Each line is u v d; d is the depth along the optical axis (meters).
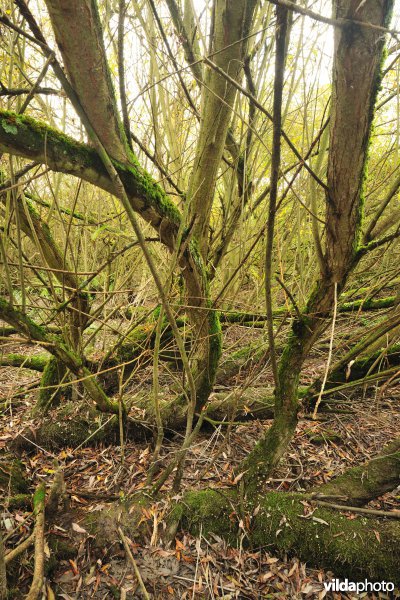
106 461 2.51
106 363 3.03
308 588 1.75
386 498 2.24
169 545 1.91
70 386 2.97
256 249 3.12
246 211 2.67
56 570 1.78
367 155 1.34
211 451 2.58
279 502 2.01
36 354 4.01
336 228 1.51
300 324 1.86
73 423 2.67
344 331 3.54
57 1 0.88
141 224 2.85
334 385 2.77
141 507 2.03
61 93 1.18
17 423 2.78
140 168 1.46
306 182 2.41
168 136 2.58
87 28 0.95
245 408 2.71
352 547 1.80
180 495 2.12
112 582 1.75
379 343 2.36
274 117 1.01
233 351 3.81
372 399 3.11
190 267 1.90
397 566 1.75
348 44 1.09
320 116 2.59
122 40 1.32
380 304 3.22
